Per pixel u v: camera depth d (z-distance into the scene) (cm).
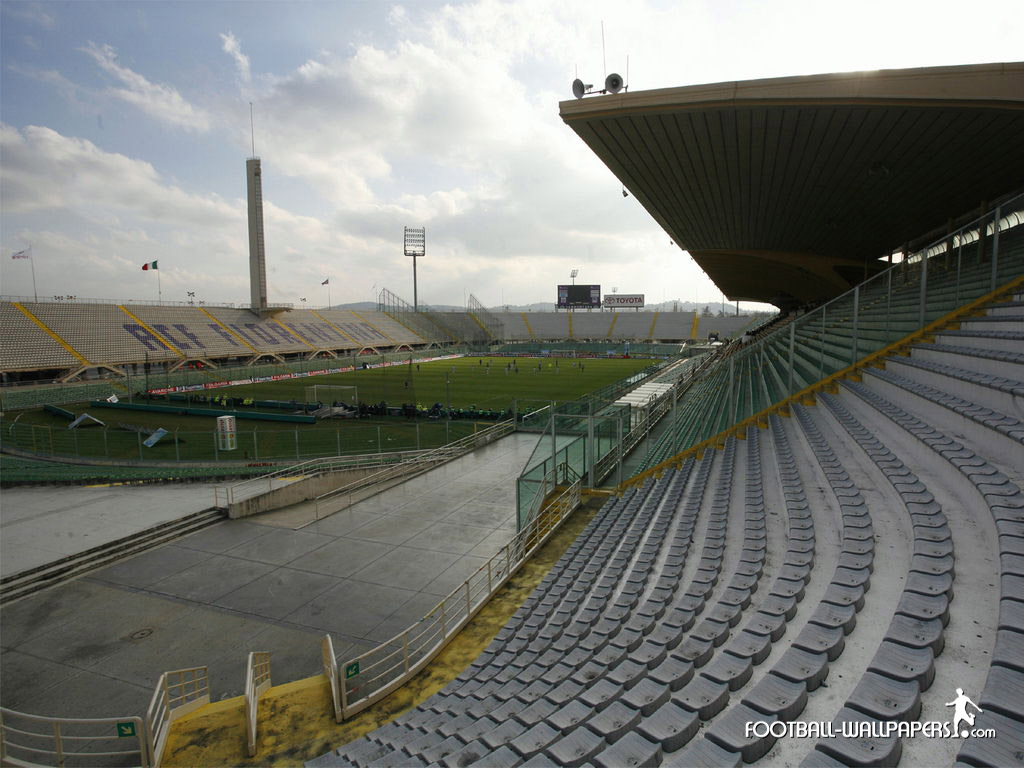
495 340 10425
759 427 1252
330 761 591
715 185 1862
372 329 8988
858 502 622
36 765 639
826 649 390
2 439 2731
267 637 1026
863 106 1127
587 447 1636
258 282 7750
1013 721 264
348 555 1384
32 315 5531
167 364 5966
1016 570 367
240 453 2545
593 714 452
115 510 1680
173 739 691
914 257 1159
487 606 1003
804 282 3797
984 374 741
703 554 717
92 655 977
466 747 478
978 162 1434
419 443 2666
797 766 311
